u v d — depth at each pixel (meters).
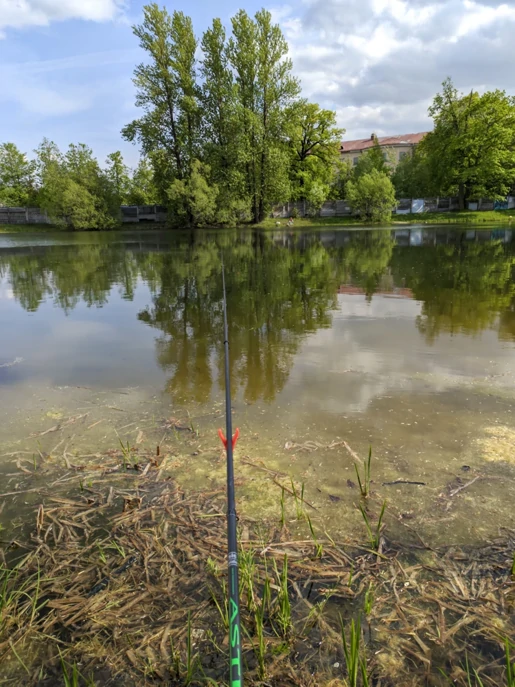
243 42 25.53
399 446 2.36
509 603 1.46
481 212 32.66
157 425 2.65
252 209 30.64
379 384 3.12
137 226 31.02
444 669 1.26
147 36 26.30
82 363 3.66
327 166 36.44
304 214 34.47
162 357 3.77
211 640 1.35
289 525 1.83
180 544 1.74
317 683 1.21
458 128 32.28
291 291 6.58
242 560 1.61
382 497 1.98
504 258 9.78
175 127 28.69
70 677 1.26
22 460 2.32
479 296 5.86
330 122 34.12
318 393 3.01
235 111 26.02
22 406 2.90
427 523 1.83
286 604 1.39
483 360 3.53
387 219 30.16
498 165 30.94
